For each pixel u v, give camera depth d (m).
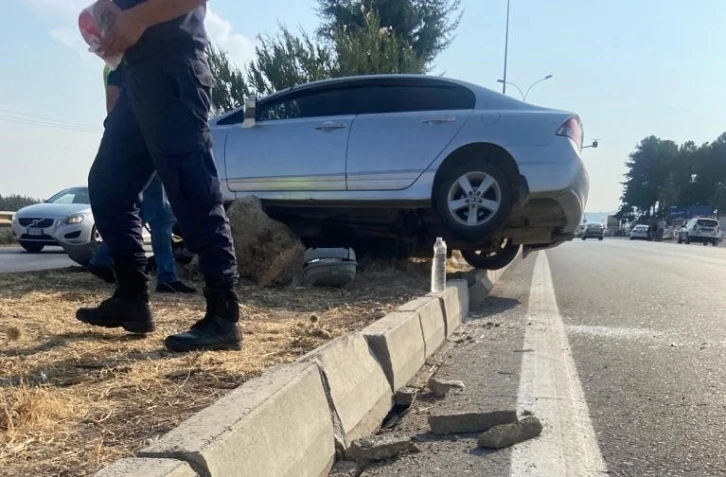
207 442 1.67
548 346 4.65
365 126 6.77
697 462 2.59
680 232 48.16
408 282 6.65
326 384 2.48
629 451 2.69
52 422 2.19
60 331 3.63
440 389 3.38
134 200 3.42
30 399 2.25
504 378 3.75
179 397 2.51
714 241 45.41
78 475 1.81
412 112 6.73
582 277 10.27
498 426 2.74
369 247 7.64
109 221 3.37
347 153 6.74
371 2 17.11
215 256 3.23
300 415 2.19
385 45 15.05
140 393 2.55
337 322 4.43
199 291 5.49
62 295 4.85
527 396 3.39
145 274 3.52
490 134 6.39
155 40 3.01
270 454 1.91
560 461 2.56
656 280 9.93
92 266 4.50
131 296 3.47
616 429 2.95
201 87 3.16
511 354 4.38
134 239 3.43
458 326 5.36
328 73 14.55
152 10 2.91
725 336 5.10
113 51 2.98
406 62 15.28
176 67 3.05
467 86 6.77
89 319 3.46
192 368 2.89
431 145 6.54
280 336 3.75
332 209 7.19
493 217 6.32
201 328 3.25
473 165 6.37
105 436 2.10
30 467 1.86
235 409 1.91
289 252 6.16
